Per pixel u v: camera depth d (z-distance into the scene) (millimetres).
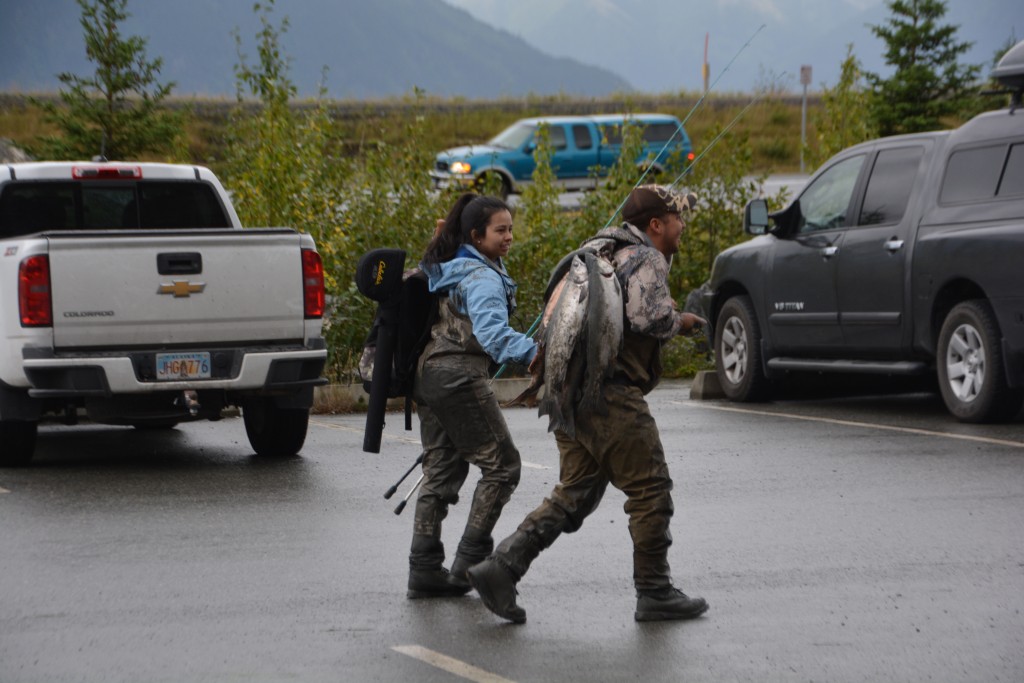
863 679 8359
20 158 31328
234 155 25719
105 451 17641
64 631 9469
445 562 11367
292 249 16156
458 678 8430
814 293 20484
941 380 18625
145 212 18281
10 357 15352
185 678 8477
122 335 15469
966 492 13844
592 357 9352
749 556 11430
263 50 25219
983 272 17672
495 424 10250
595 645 9094
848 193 20391
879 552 11500
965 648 8922
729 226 29000
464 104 82500
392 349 10312
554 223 26000
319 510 13469
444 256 10188
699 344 26203
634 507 9570
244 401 16625
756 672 8500
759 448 16844
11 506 13742
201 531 12555
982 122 18609
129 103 29234
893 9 45312
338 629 9500
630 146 28328
